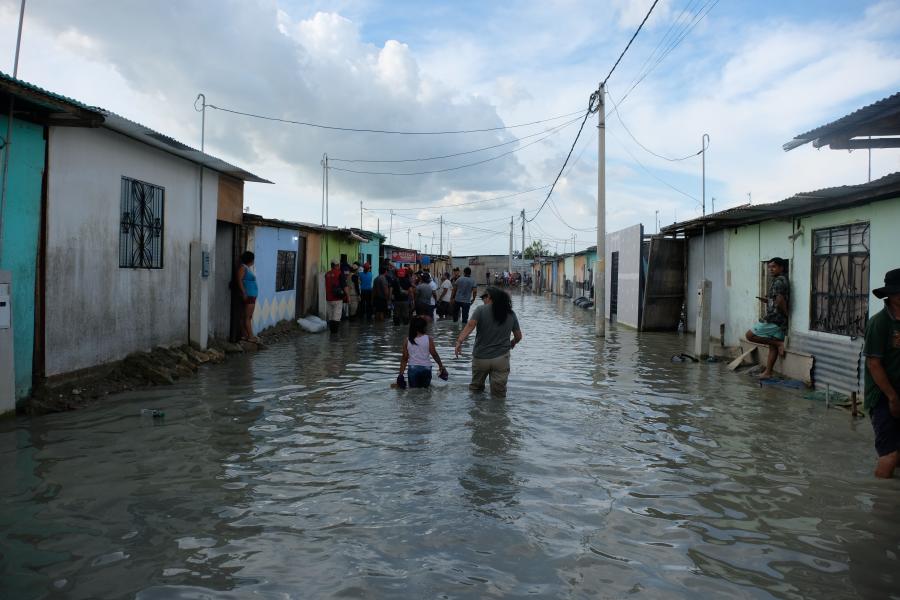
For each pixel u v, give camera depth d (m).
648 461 5.78
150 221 9.73
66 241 7.64
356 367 10.84
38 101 6.28
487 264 83.12
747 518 4.49
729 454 6.03
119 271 8.84
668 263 18.14
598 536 4.17
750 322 12.70
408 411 7.57
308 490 4.90
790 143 7.24
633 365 11.68
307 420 7.06
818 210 9.59
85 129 7.95
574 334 17.78
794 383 9.66
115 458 5.55
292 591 3.41
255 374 9.96
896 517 4.52
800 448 6.24
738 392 9.15
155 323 9.92
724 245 14.27
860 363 8.52
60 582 3.45
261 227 14.72
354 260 24.95
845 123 6.44
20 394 7.00
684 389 9.34
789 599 3.42
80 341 7.97
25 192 6.95
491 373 8.49
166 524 4.22
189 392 8.42
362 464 5.55
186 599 3.31
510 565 3.75
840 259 9.36
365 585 3.49
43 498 4.60
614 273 22.84
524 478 5.27
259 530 4.16
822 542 4.11
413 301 20.78
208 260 11.48
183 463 5.47
